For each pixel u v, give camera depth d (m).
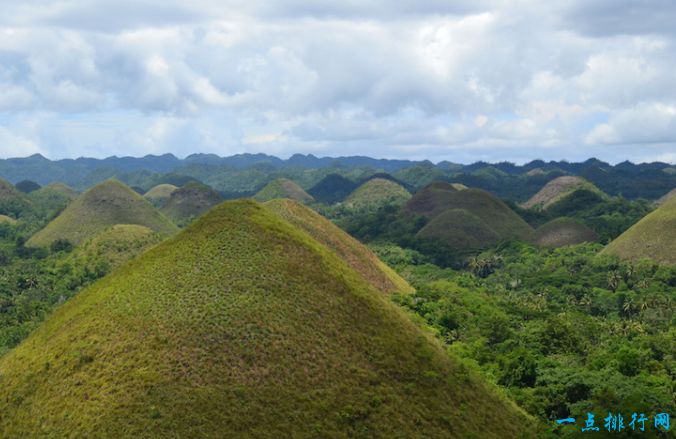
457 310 94.81
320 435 44.72
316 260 62.38
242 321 52.00
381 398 49.25
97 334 53.97
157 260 63.78
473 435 49.59
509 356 73.62
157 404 44.09
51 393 49.69
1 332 98.69
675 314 110.62
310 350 51.25
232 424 43.44
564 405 63.88
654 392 63.19
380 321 57.84
